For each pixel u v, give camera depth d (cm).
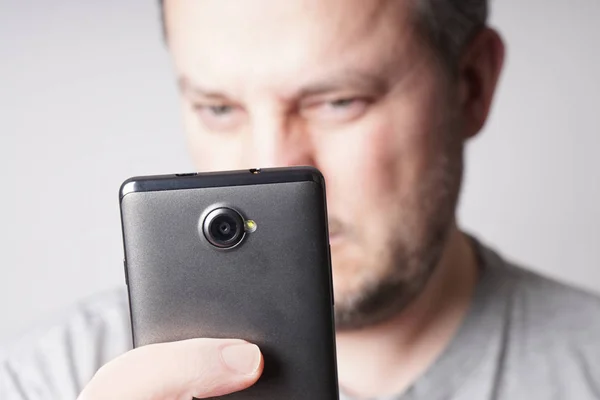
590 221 88
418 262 60
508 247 89
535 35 87
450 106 61
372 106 57
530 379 65
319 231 45
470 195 89
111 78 89
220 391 44
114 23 88
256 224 45
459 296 65
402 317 62
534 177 88
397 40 57
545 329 66
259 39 56
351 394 64
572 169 88
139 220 45
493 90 65
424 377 64
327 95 57
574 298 68
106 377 44
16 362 71
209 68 57
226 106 58
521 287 67
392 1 57
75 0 89
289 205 45
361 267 59
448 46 60
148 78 89
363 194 58
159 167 90
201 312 45
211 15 57
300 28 56
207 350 44
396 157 58
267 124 57
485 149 88
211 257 45
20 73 89
